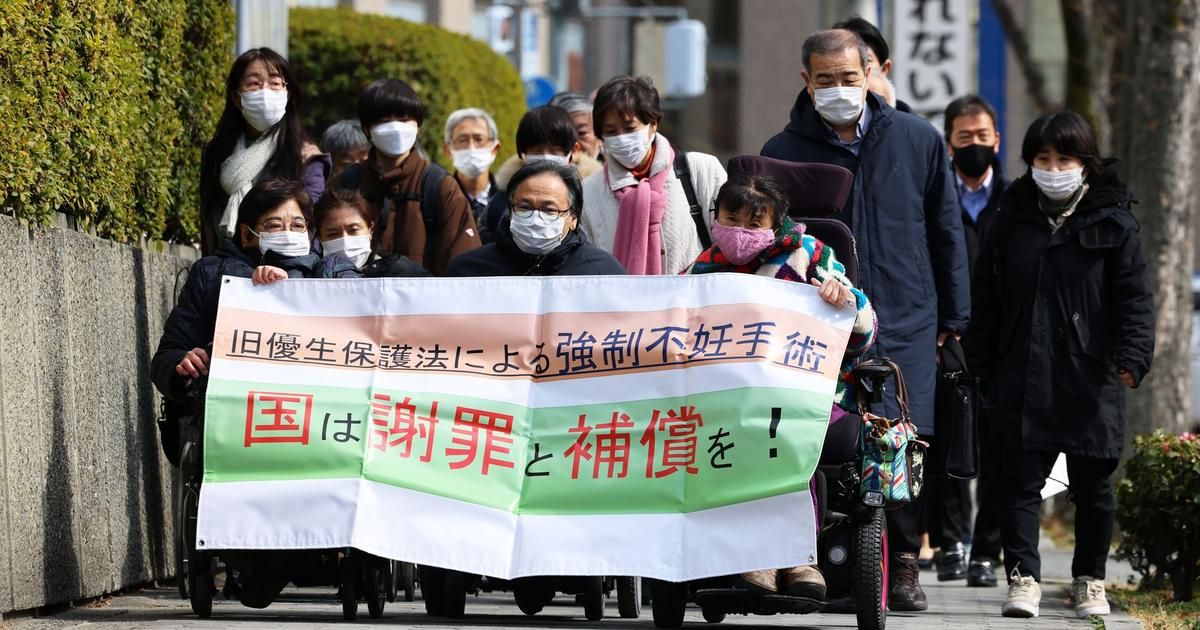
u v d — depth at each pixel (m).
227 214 15.51
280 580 12.88
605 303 12.65
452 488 12.41
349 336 12.72
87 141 13.88
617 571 12.12
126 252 15.27
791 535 11.88
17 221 12.63
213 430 12.38
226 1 18.47
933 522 19.23
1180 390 24.19
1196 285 38.78
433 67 26.97
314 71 27.02
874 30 16.81
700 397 12.26
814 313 12.31
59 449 13.29
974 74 34.09
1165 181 23.97
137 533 15.21
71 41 13.50
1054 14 53.09
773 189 12.60
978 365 15.13
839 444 12.22
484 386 12.61
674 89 39.09
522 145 16.25
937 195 14.78
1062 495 26.47
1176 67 23.84
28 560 12.57
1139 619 14.43
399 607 14.60
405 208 15.96
